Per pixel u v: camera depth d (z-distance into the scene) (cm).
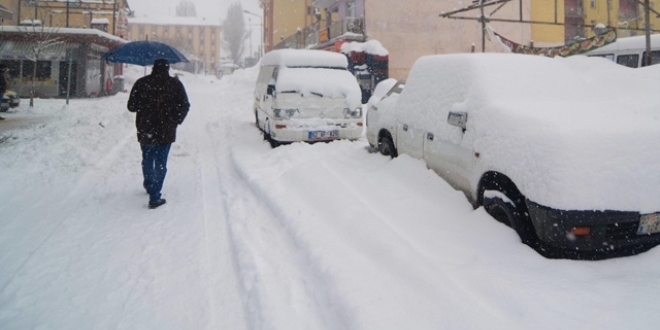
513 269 331
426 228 415
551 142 341
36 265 382
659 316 268
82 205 544
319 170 618
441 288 305
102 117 1388
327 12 3575
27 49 2408
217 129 1244
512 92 447
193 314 312
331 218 458
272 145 952
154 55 657
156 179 536
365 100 2194
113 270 375
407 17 2538
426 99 550
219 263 391
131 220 496
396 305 293
